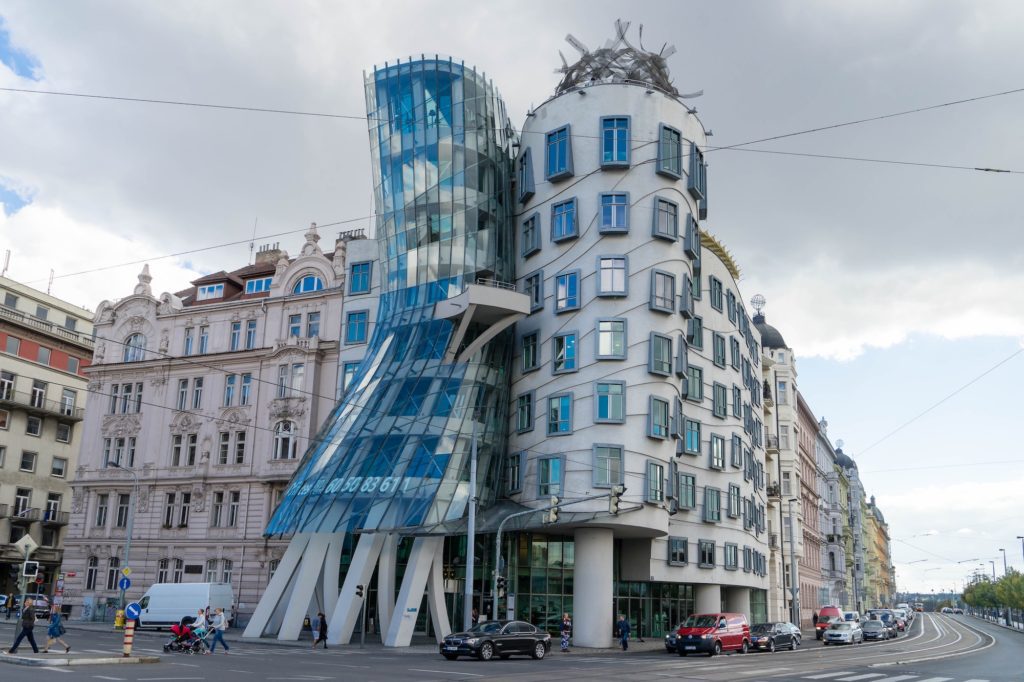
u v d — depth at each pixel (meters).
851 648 50.91
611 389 45.25
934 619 156.25
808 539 96.62
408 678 23.00
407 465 44.12
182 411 63.00
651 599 52.78
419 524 41.66
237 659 29.75
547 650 36.00
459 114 52.91
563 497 44.19
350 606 41.47
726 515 56.91
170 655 30.41
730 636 40.56
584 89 49.56
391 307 52.69
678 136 49.69
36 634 42.41
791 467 87.50
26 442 76.50
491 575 48.44
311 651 36.53
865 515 171.88
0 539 73.31
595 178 48.19
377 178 55.41
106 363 66.88
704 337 58.16
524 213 51.78
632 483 44.12
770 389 85.31
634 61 51.62
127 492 63.47
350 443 46.72
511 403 49.75
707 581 53.69
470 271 50.50
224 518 59.34
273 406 59.28
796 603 72.00
